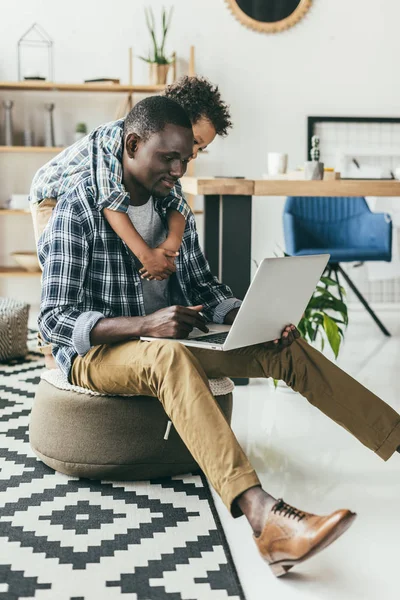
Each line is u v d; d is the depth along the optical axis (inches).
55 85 187.3
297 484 80.7
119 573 60.0
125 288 78.5
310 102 203.2
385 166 204.8
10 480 80.1
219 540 66.5
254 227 205.6
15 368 132.7
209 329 79.4
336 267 168.4
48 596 56.3
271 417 106.2
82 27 197.0
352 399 75.7
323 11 200.5
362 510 74.1
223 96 201.8
